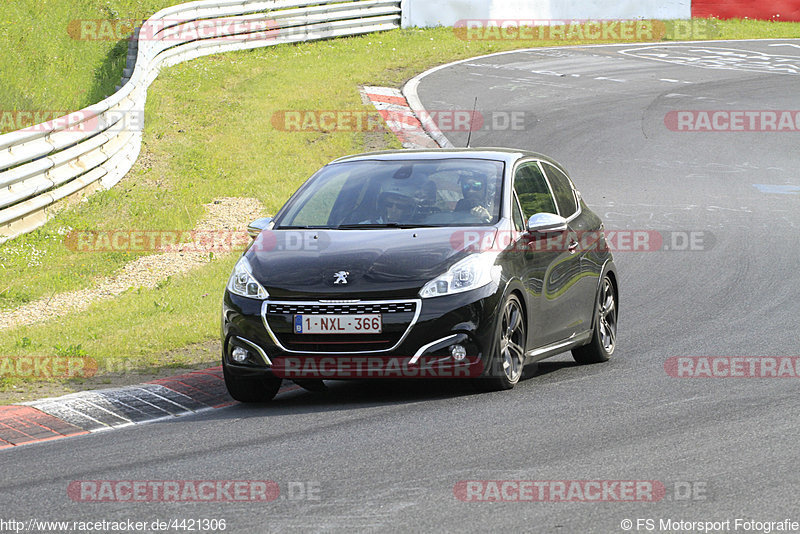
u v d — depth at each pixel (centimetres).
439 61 11006
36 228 5134
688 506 1825
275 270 2741
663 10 14162
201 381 3011
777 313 4019
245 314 2697
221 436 2428
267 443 2338
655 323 3978
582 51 12356
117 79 8581
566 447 2212
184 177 6431
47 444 2419
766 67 11788
